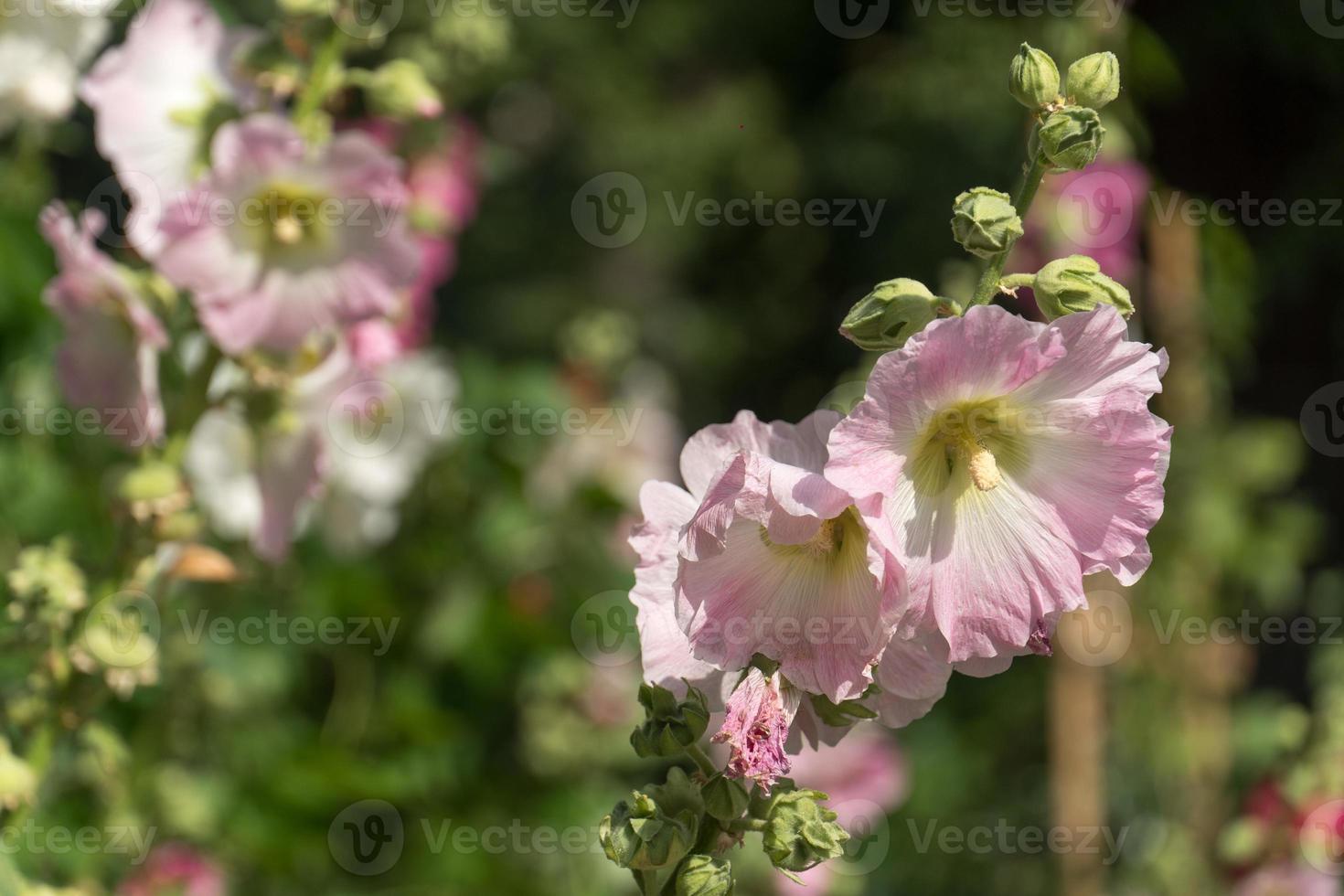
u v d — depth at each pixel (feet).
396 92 4.81
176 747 6.32
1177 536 8.99
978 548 3.90
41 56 5.26
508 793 7.36
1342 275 15.57
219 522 6.15
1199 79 15.51
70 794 5.32
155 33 4.90
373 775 6.40
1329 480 14.32
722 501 3.82
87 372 4.74
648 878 3.94
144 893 5.82
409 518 7.64
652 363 21.91
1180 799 8.41
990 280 3.93
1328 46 14.92
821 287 21.54
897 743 9.75
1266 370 15.55
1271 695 10.37
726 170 22.50
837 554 3.88
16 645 4.58
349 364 5.23
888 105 18.26
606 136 22.36
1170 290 8.43
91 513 5.95
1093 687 7.98
